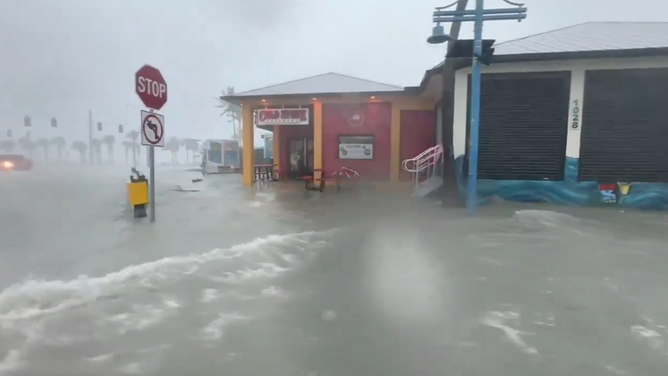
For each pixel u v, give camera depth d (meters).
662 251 5.05
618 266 4.48
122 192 11.93
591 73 8.81
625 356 2.65
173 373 2.46
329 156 16.08
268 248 5.26
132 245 5.40
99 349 2.72
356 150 15.95
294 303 3.50
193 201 10.23
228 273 4.25
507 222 6.93
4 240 5.66
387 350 2.74
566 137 8.99
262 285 3.92
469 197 7.77
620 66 8.66
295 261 4.70
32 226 6.67
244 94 15.46
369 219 7.45
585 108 8.88
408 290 3.81
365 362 2.59
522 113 9.14
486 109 9.30
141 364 2.55
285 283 3.98
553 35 11.79
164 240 5.70
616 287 3.86
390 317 3.25
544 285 3.92
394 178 15.49
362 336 2.93
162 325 3.07
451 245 5.41
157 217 7.67
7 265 4.50
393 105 15.42
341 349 2.75
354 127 15.91
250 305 3.45
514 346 2.79
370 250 5.19
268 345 2.80
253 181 15.95
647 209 8.57
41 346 2.74
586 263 4.59
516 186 9.26
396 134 15.45
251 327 3.06
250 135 15.66
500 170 9.31
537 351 2.71
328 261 4.71
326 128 16.03
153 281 3.98
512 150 9.24
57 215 7.74
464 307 3.44
